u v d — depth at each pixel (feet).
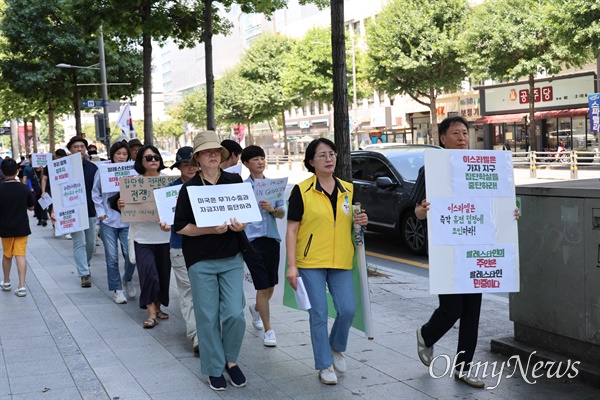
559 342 16.49
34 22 86.02
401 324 21.47
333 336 16.42
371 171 41.50
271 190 19.47
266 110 182.09
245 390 15.74
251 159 19.98
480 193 15.20
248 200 15.72
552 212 16.24
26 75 87.35
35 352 19.20
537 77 127.03
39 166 56.08
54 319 23.31
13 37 86.28
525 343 17.47
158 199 19.63
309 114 215.31
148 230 22.21
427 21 117.80
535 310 16.90
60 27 86.12
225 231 15.55
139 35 56.75
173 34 57.06
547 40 103.35
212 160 15.79
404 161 40.37
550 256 16.37
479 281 15.17
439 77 122.11
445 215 15.05
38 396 15.56
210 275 15.80
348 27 183.73
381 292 26.66
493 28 105.40
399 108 168.25
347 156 26.86
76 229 28.40
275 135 237.25
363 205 41.22
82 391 15.84
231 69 207.82
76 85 90.38
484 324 21.01
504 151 15.33
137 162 22.54
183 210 15.61
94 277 31.91
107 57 90.53
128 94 97.25
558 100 123.54
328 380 15.90
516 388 15.37
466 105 148.15
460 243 15.08
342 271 16.17
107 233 25.88
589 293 15.40
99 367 17.66
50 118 114.83
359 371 16.92
